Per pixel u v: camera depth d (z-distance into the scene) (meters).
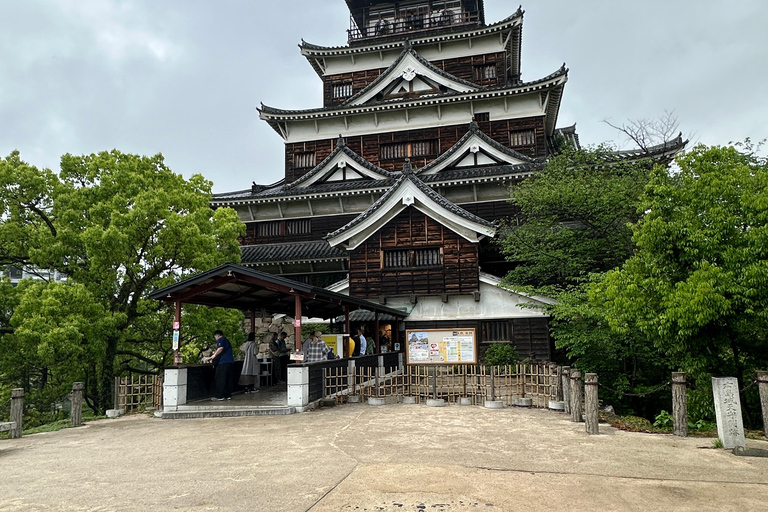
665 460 7.08
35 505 5.47
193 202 20.81
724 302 9.87
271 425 10.30
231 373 13.52
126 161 20.45
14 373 20.33
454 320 21.36
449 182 26.69
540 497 5.45
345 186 29.59
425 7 41.78
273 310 17.67
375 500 5.36
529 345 20.48
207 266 18.83
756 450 7.38
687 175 11.98
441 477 6.21
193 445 8.54
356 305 15.91
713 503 5.28
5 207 18.52
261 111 34.12
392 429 9.50
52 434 10.49
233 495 5.63
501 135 32.12
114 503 5.47
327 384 13.61
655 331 11.21
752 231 10.12
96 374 19.66
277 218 30.92
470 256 21.09
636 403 16.53
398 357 19.81
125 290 19.25
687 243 11.02
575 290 17.34
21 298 16.67
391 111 33.62
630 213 17.30
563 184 17.61
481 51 36.53
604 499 5.39
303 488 5.83
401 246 21.81
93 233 16.83
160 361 23.58
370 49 37.38
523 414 11.28
